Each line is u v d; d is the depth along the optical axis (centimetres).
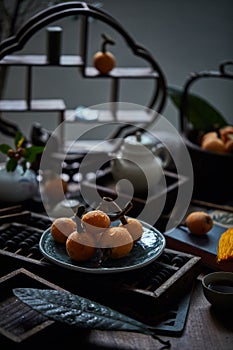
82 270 104
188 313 107
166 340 101
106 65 146
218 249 118
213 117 161
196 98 161
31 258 111
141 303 103
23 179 133
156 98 155
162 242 111
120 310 104
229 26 191
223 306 105
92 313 96
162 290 103
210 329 103
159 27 191
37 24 133
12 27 151
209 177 146
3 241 116
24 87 190
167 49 194
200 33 192
